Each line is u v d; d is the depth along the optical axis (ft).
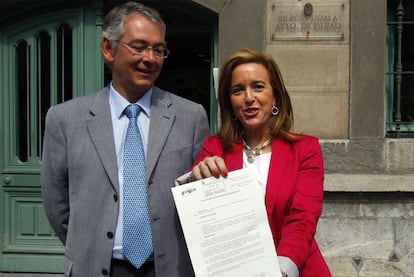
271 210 6.57
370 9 13.76
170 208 7.01
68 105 7.38
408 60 14.55
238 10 14.06
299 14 14.01
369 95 13.84
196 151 7.47
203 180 6.19
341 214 13.76
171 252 6.96
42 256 15.39
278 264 6.04
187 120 7.47
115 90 7.34
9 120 15.48
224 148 7.13
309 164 6.79
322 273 6.82
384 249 13.75
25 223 15.44
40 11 15.31
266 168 6.85
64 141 7.22
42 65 15.49
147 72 7.01
